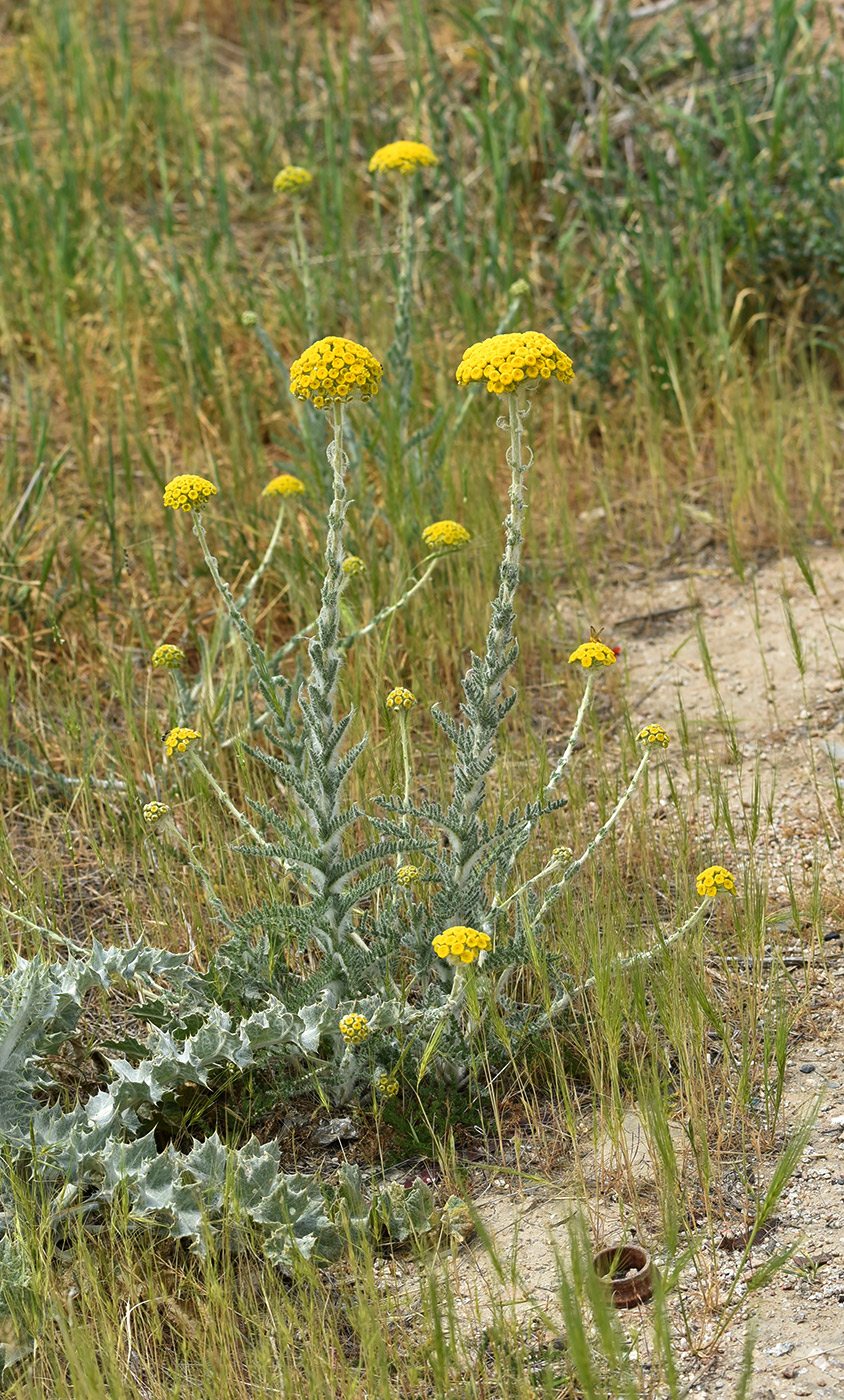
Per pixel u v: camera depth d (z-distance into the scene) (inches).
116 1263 96.3
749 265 237.9
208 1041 104.3
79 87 293.6
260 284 252.5
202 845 134.4
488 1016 110.7
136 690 168.7
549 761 154.1
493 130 259.3
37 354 231.1
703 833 141.3
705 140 257.4
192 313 228.8
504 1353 86.3
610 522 205.2
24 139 274.8
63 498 199.2
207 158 293.6
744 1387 75.3
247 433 202.7
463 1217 100.3
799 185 238.2
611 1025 102.0
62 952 129.3
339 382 96.6
